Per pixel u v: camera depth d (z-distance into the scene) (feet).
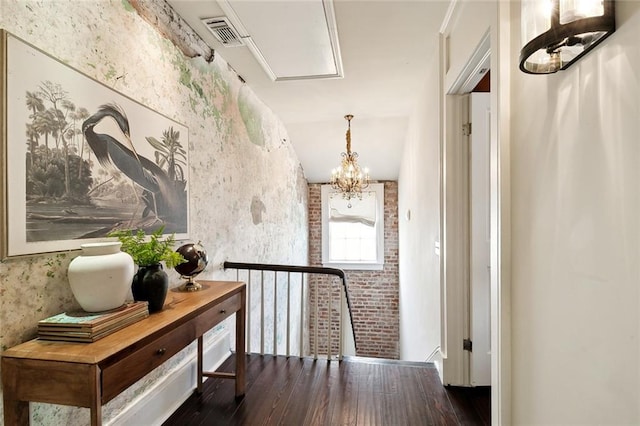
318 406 6.13
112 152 4.66
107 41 4.64
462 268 6.95
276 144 12.79
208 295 5.42
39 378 3.16
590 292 2.64
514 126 3.88
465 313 6.93
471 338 6.85
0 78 3.23
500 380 4.03
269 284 11.77
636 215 2.20
